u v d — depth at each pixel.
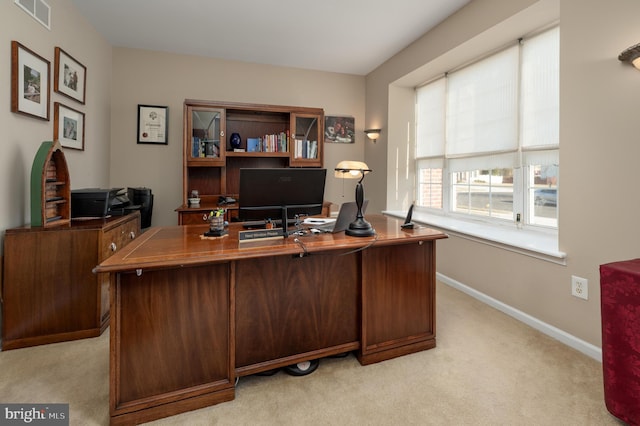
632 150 1.65
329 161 4.43
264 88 4.06
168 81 3.70
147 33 3.24
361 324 1.82
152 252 1.44
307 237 1.79
